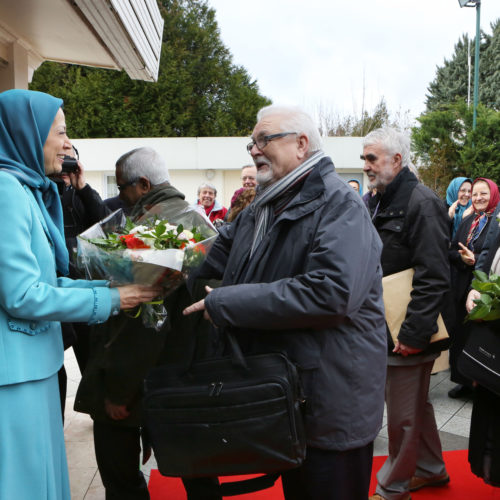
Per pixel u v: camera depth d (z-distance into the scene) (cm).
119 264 152
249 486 155
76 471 276
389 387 236
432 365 238
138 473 211
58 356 153
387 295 230
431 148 1330
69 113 2173
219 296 149
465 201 524
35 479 139
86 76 2275
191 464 150
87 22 306
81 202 288
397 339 225
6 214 133
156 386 157
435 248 220
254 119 2575
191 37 2492
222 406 144
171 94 2255
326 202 151
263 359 146
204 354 190
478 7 1294
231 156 1261
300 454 143
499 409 198
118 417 192
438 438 256
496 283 185
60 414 158
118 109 2172
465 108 1314
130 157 208
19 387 138
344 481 155
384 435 329
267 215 166
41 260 145
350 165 1237
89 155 1256
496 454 200
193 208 196
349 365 151
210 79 2475
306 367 149
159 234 156
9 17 318
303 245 151
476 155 1247
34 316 136
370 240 153
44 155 151
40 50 415
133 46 323
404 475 235
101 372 193
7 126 146
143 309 171
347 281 141
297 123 159
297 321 143
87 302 147
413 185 231
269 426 141
